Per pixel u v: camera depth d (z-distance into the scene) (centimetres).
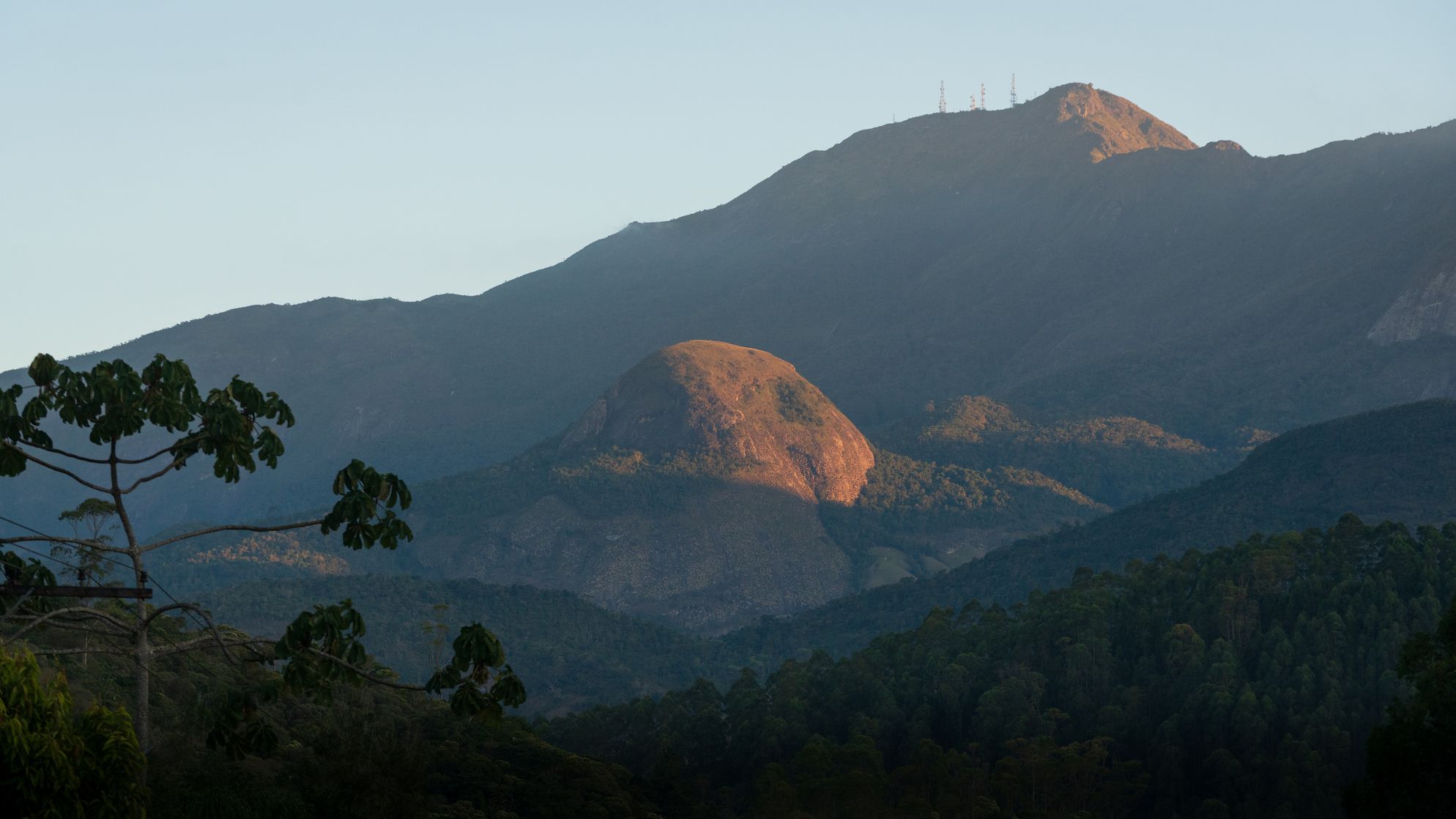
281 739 8344
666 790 12625
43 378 3747
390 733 6469
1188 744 13475
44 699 3272
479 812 9319
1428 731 5534
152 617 3734
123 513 3778
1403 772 5619
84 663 8312
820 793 12069
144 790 3434
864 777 12000
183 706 8106
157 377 3809
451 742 10812
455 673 3531
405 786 6072
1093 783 12888
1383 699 13188
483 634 3494
